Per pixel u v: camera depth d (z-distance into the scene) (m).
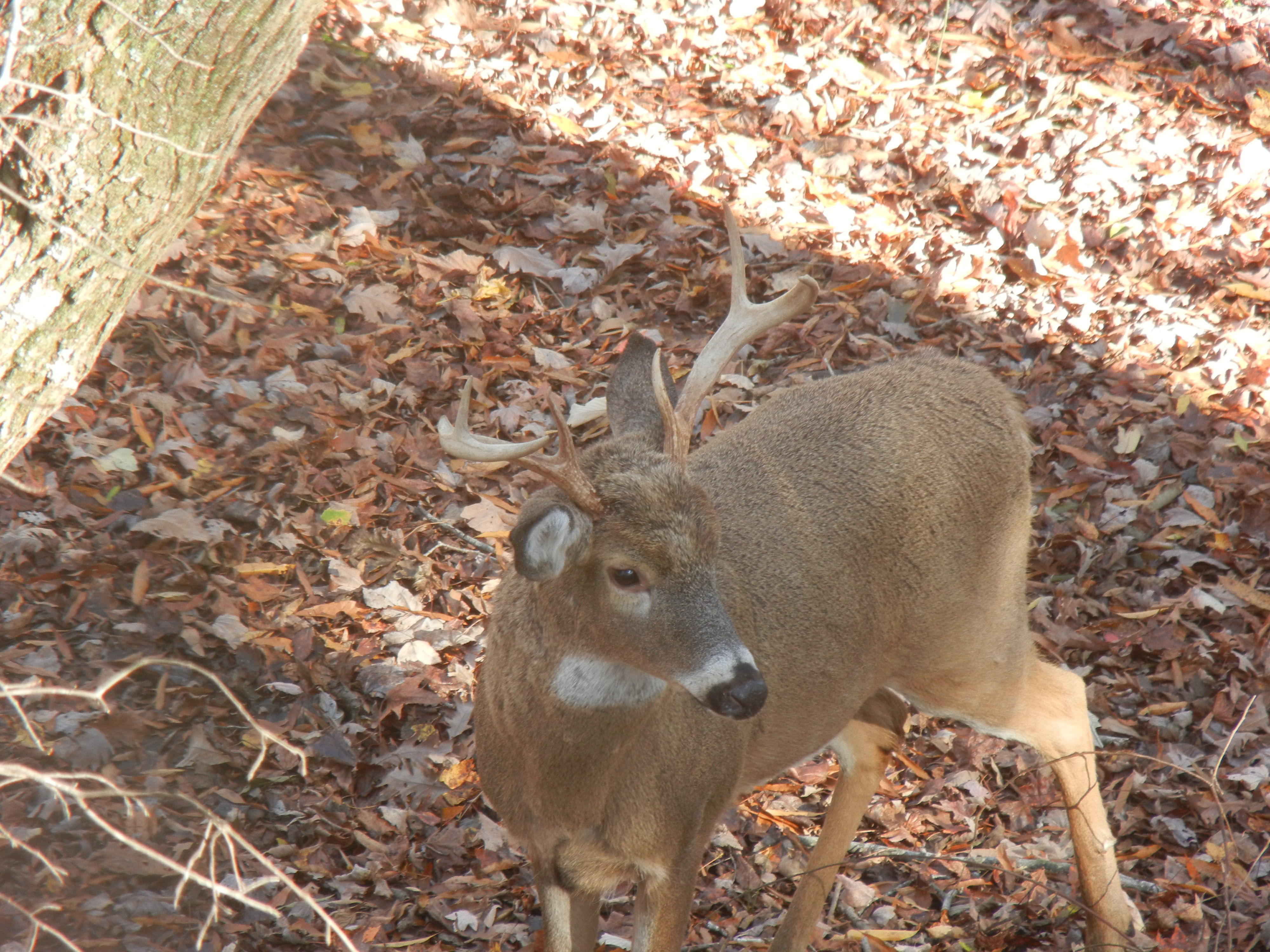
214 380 12.48
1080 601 11.29
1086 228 15.39
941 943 8.81
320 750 9.62
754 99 17.27
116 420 11.88
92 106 4.43
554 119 16.62
